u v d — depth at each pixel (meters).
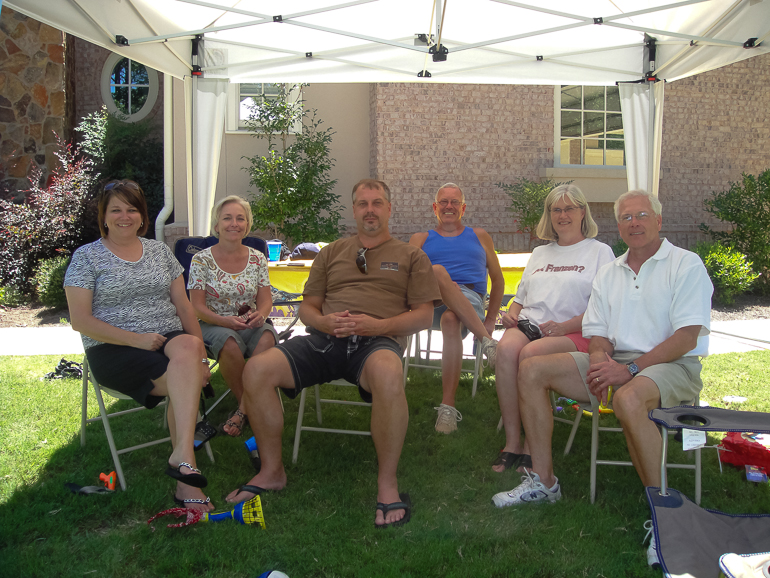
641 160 5.47
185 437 2.48
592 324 2.97
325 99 9.19
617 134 9.59
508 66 5.45
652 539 2.18
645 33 4.98
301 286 5.19
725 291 7.62
